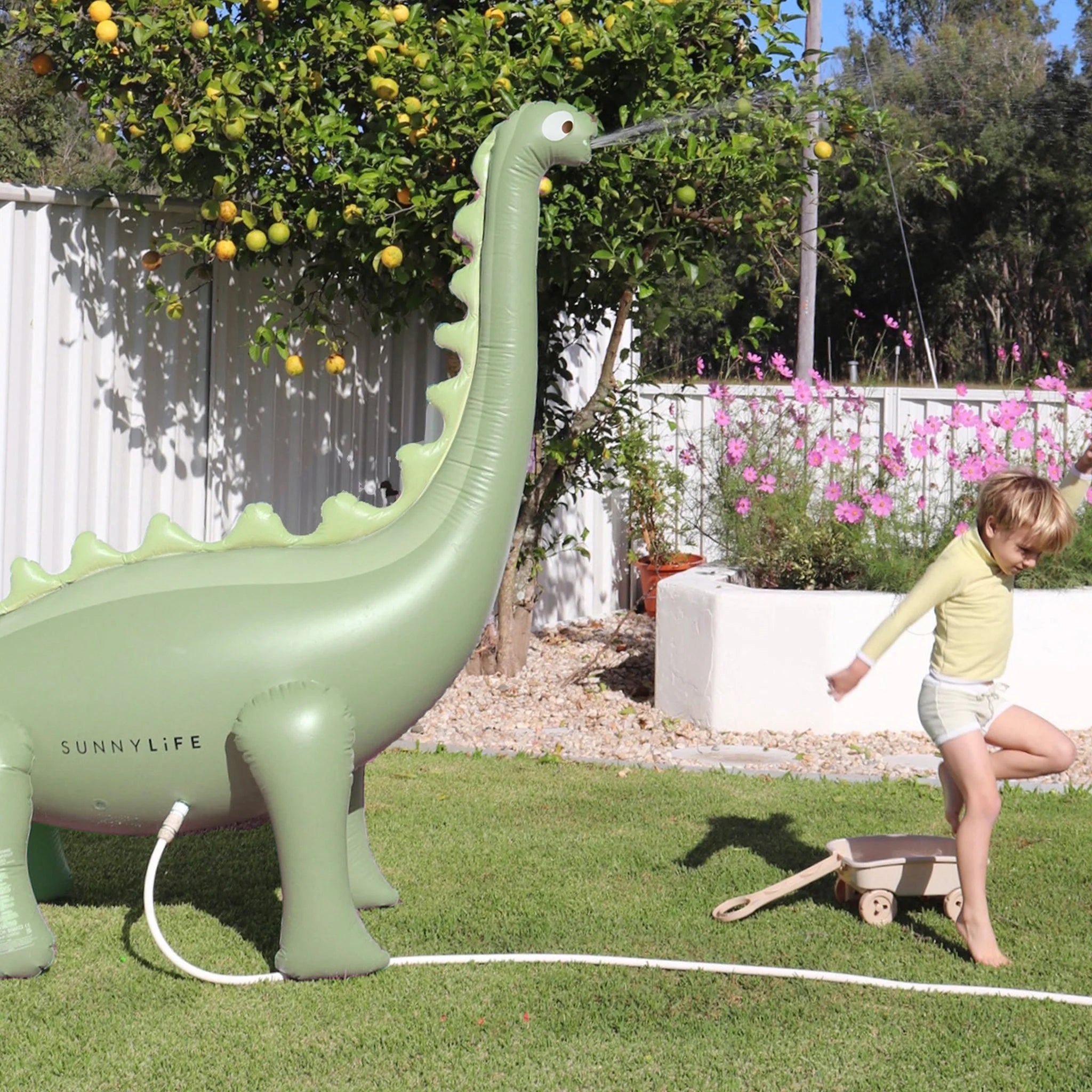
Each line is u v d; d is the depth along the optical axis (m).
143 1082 3.36
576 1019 3.72
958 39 24.69
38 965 4.00
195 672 3.97
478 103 6.45
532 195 4.22
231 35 6.83
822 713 7.36
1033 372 9.86
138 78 6.70
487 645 8.65
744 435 9.80
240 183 6.95
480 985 3.95
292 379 8.27
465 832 5.54
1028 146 30.17
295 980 3.99
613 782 6.39
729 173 6.85
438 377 9.02
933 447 8.51
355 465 8.70
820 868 4.62
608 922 4.51
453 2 7.78
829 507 8.48
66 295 7.28
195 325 7.80
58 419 7.30
